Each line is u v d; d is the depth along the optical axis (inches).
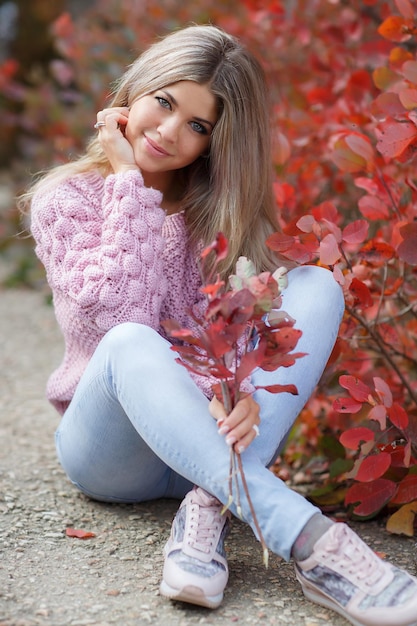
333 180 110.2
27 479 89.4
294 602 63.9
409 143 76.8
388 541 77.2
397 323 96.3
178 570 61.4
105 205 77.0
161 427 63.7
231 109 78.5
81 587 65.2
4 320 179.3
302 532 60.6
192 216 82.4
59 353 153.8
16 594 63.3
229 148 79.5
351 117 99.9
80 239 76.5
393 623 57.3
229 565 70.2
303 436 97.1
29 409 118.9
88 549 72.7
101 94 170.2
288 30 128.9
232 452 61.5
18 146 335.0
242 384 68.2
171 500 85.5
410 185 82.7
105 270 72.6
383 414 68.9
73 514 80.3
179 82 77.2
